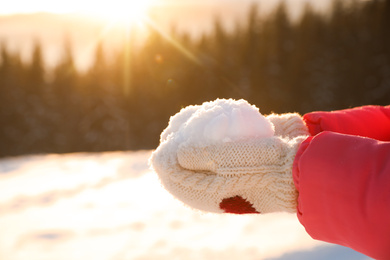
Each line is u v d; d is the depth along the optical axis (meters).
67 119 26.88
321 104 25.78
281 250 2.80
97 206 5.75
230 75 27.66
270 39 27.75
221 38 28.39
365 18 26.78
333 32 26.81
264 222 3.67
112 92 27.12
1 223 5.32
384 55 25.70
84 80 27.20
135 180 7.08
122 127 26.92
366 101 25.50
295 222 3.52
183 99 27.58
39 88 27.11
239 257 2.96
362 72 25.70
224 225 3.86
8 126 26.56
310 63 26.55
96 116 26.75
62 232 4.77
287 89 26.73
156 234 4.07
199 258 3.18
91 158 9.63
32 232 4.84
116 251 3.82
